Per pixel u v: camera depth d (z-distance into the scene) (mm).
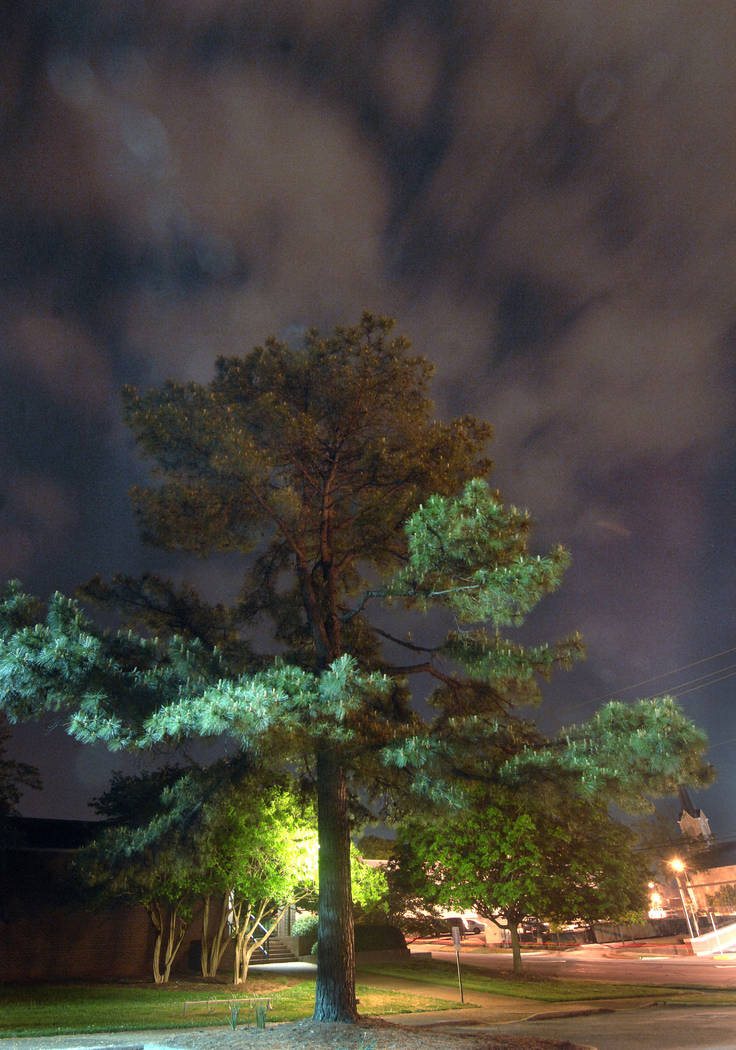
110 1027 17047
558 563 14320
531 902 32156
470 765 15789
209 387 19703
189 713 12672
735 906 76688
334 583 18953
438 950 56125
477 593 14883
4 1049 13586
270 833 22281
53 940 27141
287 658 19062
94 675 13891
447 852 32219
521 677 16938
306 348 19906
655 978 35656
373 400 19562
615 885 32688
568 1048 13336
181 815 16312
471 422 19906
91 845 16359
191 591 19688
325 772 16562
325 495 19375
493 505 14664
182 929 27688
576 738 15297
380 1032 13875
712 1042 15000
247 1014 19531
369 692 13102
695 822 81812
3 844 25391
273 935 36438
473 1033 14305
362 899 25797
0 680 13359
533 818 31156
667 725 14086
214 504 18797
